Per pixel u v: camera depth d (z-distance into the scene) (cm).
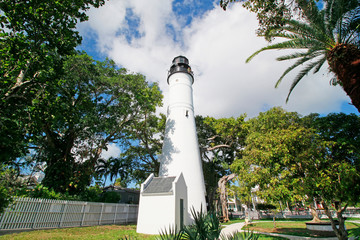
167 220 1341
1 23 731
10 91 735
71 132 2017
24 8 735
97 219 1631
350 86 638
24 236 945
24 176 2002
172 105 2416
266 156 1127
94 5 950
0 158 716
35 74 828
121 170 4241
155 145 3219
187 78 2553
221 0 814
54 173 1891
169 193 1409
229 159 3397
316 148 980
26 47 756
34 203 1157
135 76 2133
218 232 380
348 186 855
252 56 1016
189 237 353
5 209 1002
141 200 1470
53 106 873
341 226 993
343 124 1020
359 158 913
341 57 678
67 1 814
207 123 3241
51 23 823
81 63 1816
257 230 1639
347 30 841
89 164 2191
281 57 1052
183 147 2120
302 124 1253
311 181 941
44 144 1912
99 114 1997
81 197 1844
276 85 1180
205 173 3228
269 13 787
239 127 2884
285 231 1567
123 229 1462
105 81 1933
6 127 707
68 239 969
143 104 2189
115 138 2466
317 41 870
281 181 1092
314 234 1404
